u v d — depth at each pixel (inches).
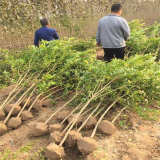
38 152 78.8
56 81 130.9
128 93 99.0
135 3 475.8
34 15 279.0
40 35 179.3
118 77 103.1
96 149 77.8
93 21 379.6
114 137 84.6
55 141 78.7
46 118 103.7
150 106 106.8
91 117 91.9
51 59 129.6
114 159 71.8
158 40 172.2
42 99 120.7
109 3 420.2
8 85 149.9
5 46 252.4
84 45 229.3
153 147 75.8
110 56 169.2
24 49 225.5
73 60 131.9
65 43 153.6
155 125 89.6
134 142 79.9
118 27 152.3
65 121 97.6
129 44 200.4
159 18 431.2
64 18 319.3
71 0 332.5
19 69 135.3
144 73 100.0
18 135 90.7
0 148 81.7
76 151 79.0
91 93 104.0
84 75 114.5
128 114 100.3
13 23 243.8
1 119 102.2
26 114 103.7
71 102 119.4
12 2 234.4
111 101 111.6
